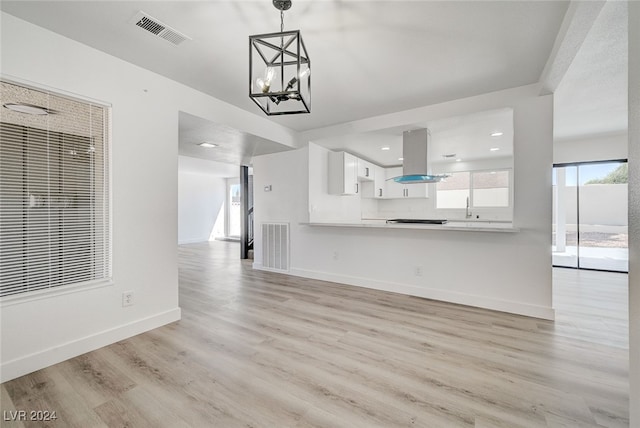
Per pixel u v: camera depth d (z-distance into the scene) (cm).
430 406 158
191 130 350
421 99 324
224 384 179
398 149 507
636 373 98
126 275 242
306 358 210
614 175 488
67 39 209
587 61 237
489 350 221
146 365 200
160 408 157
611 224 493
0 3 172
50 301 200
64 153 211
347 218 573
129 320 244
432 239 353
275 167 498
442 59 238
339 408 157
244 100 327
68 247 213
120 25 196
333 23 191
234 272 507
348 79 273
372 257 400
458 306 324
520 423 145
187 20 190
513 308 301
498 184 597
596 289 382
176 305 281
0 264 184
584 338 241
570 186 521
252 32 203
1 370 179
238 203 1123
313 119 392
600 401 161
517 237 300
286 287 405
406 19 187
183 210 986
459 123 360
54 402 161
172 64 248
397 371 193
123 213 240
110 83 232
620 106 335
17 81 186
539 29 198
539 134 284
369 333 253
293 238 480
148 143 258
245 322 277
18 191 191
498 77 271
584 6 157
